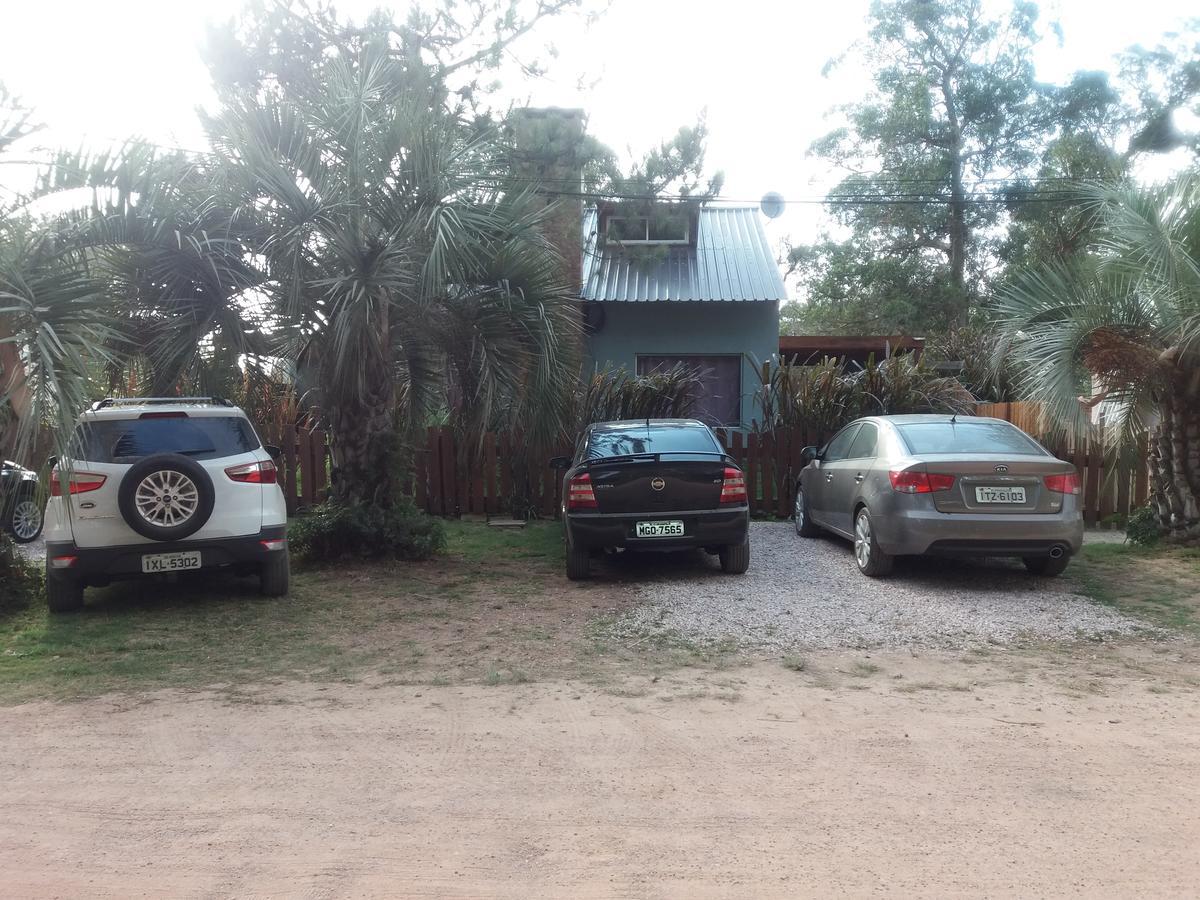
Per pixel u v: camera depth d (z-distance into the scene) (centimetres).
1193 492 996
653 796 399
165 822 379
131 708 527
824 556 981
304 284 824
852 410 1312
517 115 1197
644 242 1366
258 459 776
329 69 938
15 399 654
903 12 2931
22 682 576
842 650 643
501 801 396
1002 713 507
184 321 843
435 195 857
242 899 320
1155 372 955
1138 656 625
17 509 1100
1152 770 425
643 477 845
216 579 880
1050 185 2680
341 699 541
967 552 800
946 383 1357
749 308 1636
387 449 971
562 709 518
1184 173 959
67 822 380
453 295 928
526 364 931
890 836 361
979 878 329
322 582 866
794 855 346
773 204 1944
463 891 323
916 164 2905
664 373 1436
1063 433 1152
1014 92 2852
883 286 2995
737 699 535
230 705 530
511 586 854
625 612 749
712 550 900
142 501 716
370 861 345
